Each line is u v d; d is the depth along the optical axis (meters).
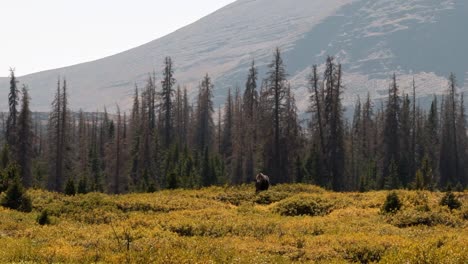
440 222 37.62
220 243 30.00
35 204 49.50
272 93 103.06
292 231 35.50
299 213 46.59
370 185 103.75
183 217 41.91
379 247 27.73
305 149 108.38
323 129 106.62
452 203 43.31
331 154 103.75
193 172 99.75
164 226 37.97
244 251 28.02
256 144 109.81
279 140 101.88
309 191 60.56
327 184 99.38
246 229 36.72
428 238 29.50
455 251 23.70
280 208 47.78
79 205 48.56
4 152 94.31
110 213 45.03
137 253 25.45
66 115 113.62
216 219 41.72
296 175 100.31
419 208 41.16
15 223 38.56
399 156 114.12
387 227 36.06
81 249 28.27
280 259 26.12
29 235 34.56
